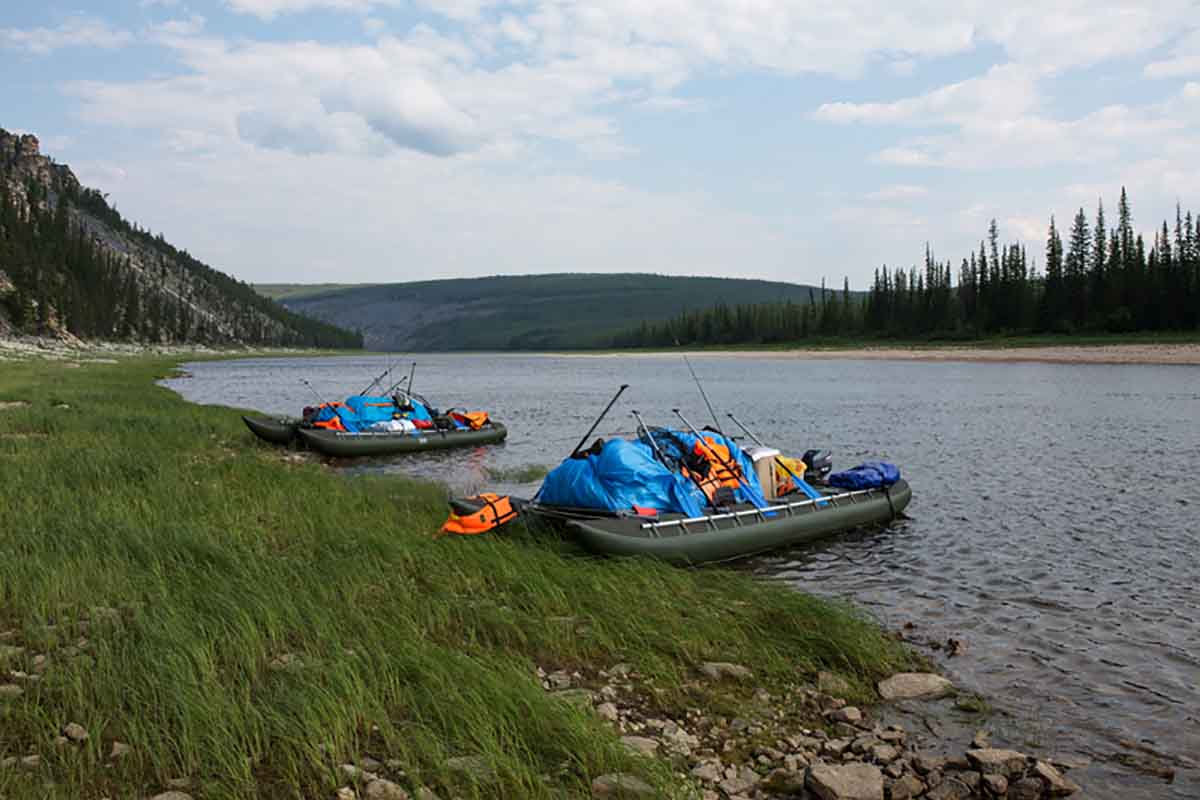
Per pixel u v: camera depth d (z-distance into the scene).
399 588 9.03
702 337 174.50
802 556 12.95
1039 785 6.01
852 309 141.75
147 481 13.98
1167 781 6.21
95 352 109.19
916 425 29.98
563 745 5.92
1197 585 11.20
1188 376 52.25
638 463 12.51
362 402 25.48
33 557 8.99
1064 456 22.31
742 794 5.87
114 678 6.30
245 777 5.29
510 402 45.44
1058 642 9.17
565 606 9.19
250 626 7.34
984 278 111.81
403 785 5.42
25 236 138.12
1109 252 103.06
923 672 8.30
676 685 7.56
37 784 5.00
